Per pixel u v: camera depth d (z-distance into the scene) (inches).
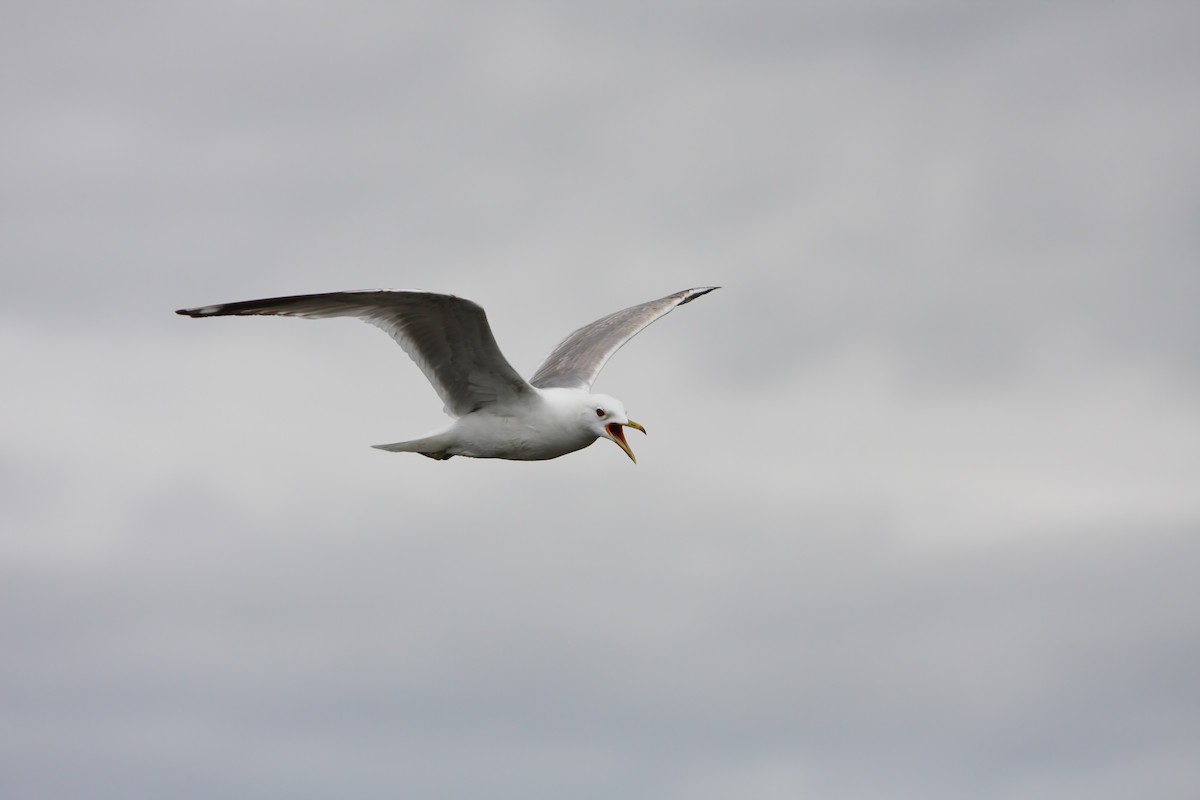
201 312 494.6
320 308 525.0
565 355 696.4
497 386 569.6
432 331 545.3
